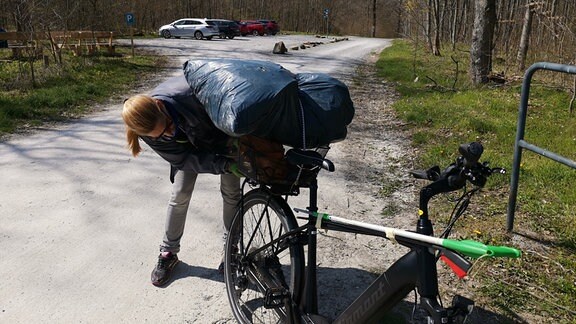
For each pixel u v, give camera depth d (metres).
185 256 3.80
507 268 3.52
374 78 15.48
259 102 2.29
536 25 13.91
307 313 2.61
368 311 2.29
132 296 3.31
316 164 2.35
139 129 2.63
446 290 3.29
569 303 3.14
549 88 11.11
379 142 7.25
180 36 32.69
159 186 5.26
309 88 2.65
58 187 5.16
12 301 3.22
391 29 73.38
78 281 3.46
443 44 28.91
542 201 4.68
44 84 11.32
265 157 2.58
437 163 5.96
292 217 2.77
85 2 24.61
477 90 11.77
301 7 68.81
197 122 2.75
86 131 7.68
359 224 2.32
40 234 4.11
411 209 4.69
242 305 3.12
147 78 14.00
